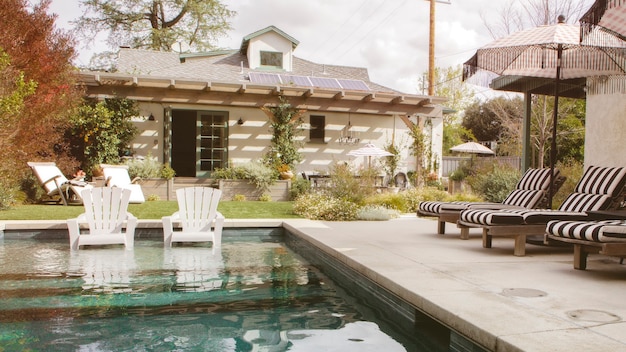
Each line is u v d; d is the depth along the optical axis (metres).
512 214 5.00
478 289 3.34
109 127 12.69
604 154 7.28
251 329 3.16
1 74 8.09
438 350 2.80
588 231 3.92
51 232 7.11
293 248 6.71
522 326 2.48
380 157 15.71
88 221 6.40
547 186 6.55
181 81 11.82
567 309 2.84
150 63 16.34
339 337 3.03
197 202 6.91
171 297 3.94
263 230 7.98
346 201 9.45
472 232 7.06
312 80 16.28
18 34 9.76
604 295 3.21
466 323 2.58
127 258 5.68
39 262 5.36
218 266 5.32
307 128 15.13
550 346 2.18
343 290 4.30
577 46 5.92
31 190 10.61
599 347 2.17
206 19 25.08
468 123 31.97
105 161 12.64
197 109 14.17
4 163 8.99
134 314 3.45
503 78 8.56
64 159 11.66
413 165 16.23
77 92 11.04
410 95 13.45
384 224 7.97
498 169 11.72
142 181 12.08
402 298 3.41
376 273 3.92
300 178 13.63
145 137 13.67
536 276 3.84
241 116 14.49
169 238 6.61
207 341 2.90
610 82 6.43
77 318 3.34
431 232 6.93
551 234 4.40
